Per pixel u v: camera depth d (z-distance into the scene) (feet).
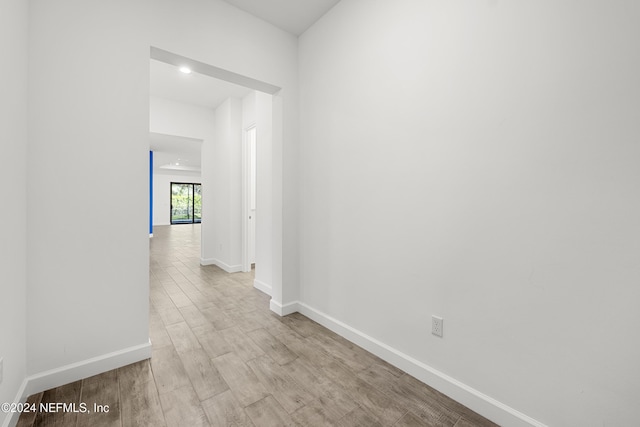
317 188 7.88
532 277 3.98
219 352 6.30
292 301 8.63
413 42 5.45
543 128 3.84
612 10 3.32
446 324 4.98
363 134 6.51
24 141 4.60
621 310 3.30
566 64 3.65
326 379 5.36
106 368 5.47
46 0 4.89
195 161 35.65
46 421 4.25
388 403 4.74
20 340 4.48
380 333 6.19
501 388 4.30
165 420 4.31
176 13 6.27
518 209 4.09
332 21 7.32
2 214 3.83
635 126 3.18
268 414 4.47
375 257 6.26
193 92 13.07
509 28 4.15
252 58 7.52
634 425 3.23
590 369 3.51
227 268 13.89
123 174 5.65
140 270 5.89
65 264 5.10
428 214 5.22
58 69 4.99
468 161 4.63
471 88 4.58
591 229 3.49
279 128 8.40
